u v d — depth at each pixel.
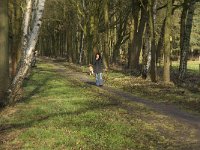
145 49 32.66
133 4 42.75
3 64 17.73
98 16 52.09
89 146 11.49
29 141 12.24
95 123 14.51
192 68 64.94
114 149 11.27
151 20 31.88
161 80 32.00
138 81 31.12
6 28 17.81
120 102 20.59
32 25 17.56
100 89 26.78
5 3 17.78
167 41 29.89
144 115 17.14
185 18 35.09
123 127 13.94
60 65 59.91
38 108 17.89
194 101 21.53
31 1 17.62
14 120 15.61
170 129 14.48
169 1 29.75
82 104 19.19
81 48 62.31
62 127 13.85
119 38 54.03
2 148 11.65
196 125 15.35
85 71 44.31
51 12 77.88
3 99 17.84
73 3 59.69
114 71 41.72
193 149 11.67
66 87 26.95
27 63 18.03
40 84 28.75
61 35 92.94
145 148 11.60
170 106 20.08
